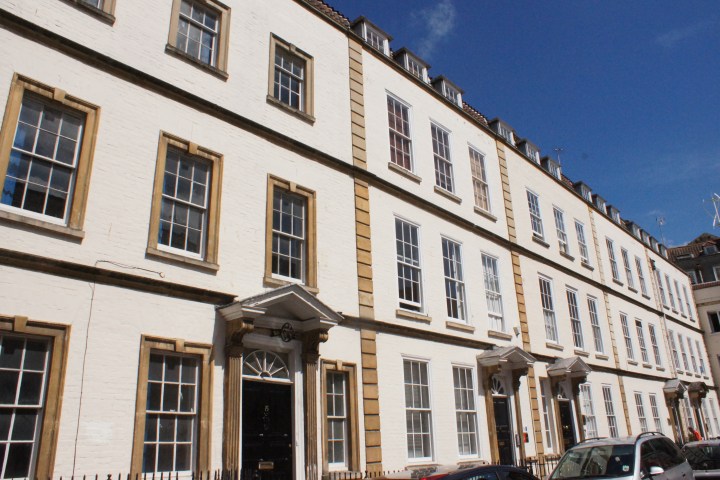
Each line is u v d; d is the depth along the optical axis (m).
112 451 8.20
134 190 9.64
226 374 9.91
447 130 18.55
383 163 15.34
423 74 18.88
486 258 18.25
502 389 16.72
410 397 13.59
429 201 16.31
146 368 8.93
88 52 9.68
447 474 6.53
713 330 37.34
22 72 8.81
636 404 24.58
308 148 13.06
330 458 11.38
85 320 8.46
